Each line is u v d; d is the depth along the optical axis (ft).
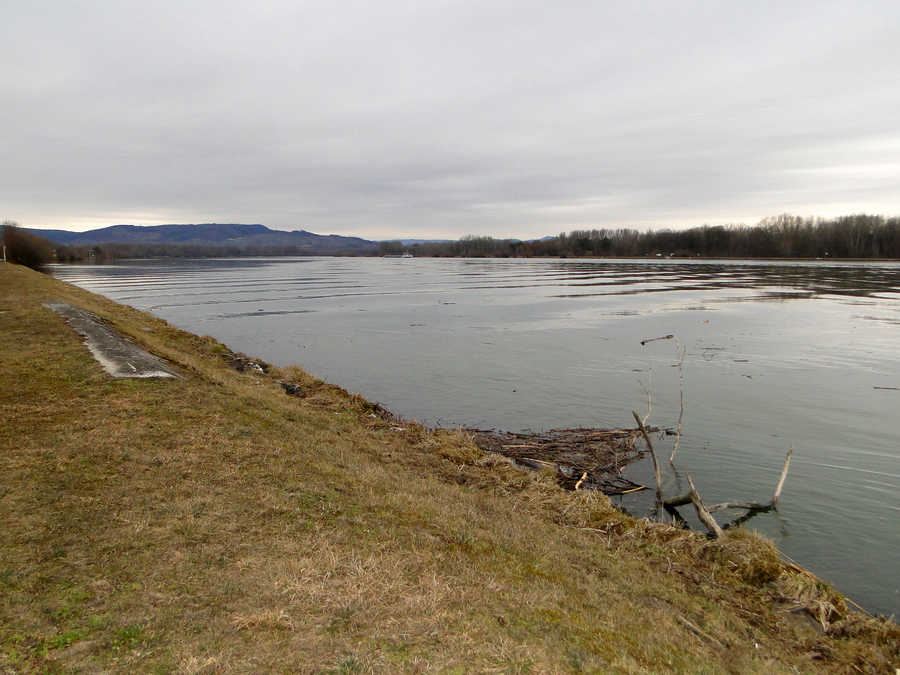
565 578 22.50
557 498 35.17
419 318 135.03
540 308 151.23
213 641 14.89
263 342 102.73
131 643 14.61
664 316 130.21
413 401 63.05
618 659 17.01
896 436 50.88
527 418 56.75
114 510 21.70
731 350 89.30
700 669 18.11
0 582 16.53
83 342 49.08
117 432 29.32
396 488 29.48
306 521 22.74
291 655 14.52
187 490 24.04
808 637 22.90
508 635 16.75
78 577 17.30
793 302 154.20
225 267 468.75
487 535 25.08
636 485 41.09
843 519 36.45
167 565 18.40
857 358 82.58
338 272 382.83
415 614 17.01
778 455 46.91
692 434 51.70
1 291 82.07
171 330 85.15
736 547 29.73
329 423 42.32
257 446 30.40
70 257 526.98
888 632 23.44
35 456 25.61
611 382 70.74
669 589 24.66
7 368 39.06
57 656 13.88
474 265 487.61
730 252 501.15
